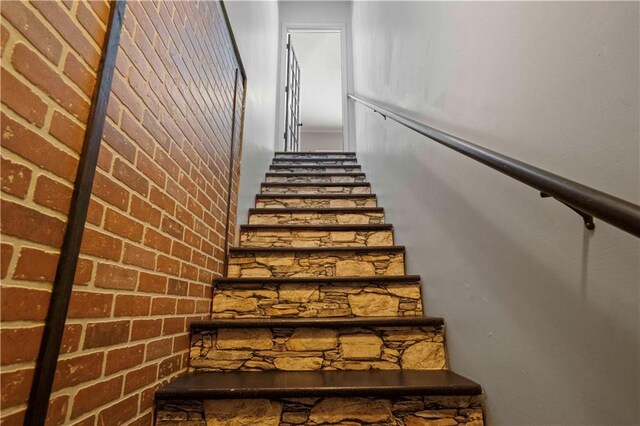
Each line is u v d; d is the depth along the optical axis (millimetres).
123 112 791
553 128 624
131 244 833
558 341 621
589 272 552
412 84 1580
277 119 4234
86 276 667
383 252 1646
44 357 550
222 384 981
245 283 1410
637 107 458
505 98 789
